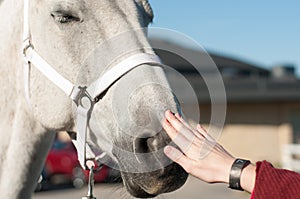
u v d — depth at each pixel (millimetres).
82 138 2363
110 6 2367
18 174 2643
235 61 24531
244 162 1838
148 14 2572
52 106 2461
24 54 2504
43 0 2422
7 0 2779
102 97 2295
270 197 1661
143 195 2209
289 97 16984
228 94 16891
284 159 13258
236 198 10797
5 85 2654
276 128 17344
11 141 2658
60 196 11328
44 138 2703
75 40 2344
